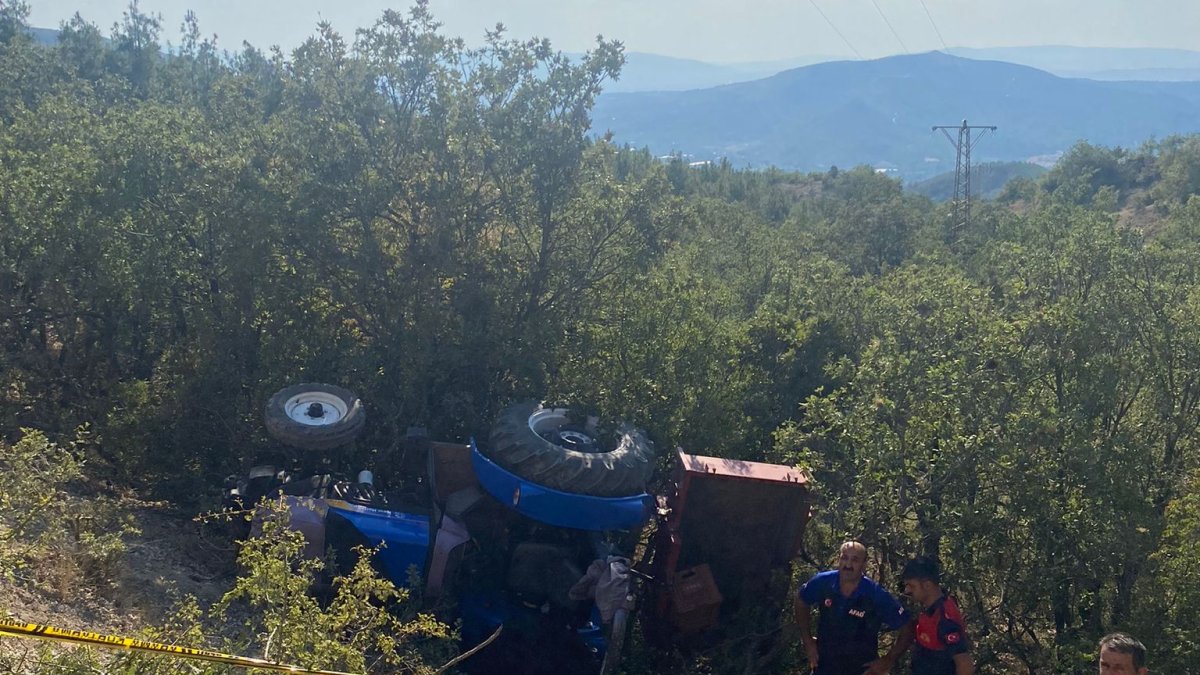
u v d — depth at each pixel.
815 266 19.47
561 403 8.29
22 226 9.39
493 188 9.94
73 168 10.16
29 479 5.39
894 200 53.50
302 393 7.79
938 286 10.23
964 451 6.88
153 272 9.33
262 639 4.37
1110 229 10.94
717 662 6.99
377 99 9.67
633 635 7.26
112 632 5.25
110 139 10.62
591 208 9.92
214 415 8.90
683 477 7.11
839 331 12.85
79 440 7.45
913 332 9.30
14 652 4.38
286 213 9.06
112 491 8.16
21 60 29.30
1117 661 4.08
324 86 9.84
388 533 6.68
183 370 9.25
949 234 45.78
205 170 9.42
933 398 7.36
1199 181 59.47
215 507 7.67
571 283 10.09
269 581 4.22
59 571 5.61
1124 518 6.69
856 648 5.41
